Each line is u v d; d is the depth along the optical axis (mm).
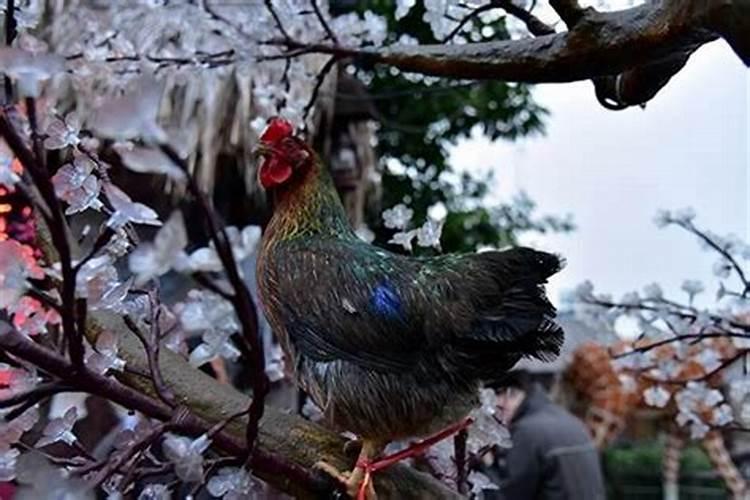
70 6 1767
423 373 927
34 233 1009
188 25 1418
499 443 1162
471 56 1026
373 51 1194
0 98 676
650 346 1430
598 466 2566
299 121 1438
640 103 980
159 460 854
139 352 943
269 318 1004
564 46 917
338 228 1021
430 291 935
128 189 1815
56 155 841
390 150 5125
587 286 1888
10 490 771
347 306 938
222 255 613
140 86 586
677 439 4059
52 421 819
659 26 834
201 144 2156
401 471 956
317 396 959
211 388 956
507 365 947
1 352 697
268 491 1093
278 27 1316
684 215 1611
